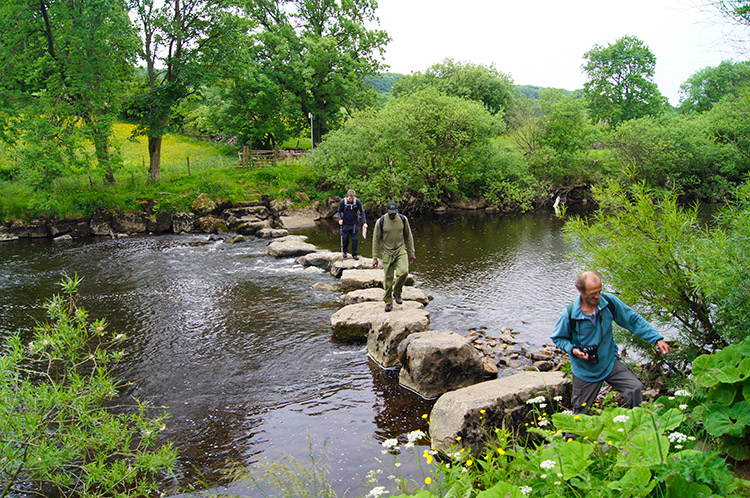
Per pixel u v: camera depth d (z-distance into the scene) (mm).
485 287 12578
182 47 26219
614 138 34469
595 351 4277
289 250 17312
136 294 12484
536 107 37438
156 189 26031
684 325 5594
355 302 10930
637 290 5688
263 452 5465
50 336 4164
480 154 31484
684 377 5336
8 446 3758
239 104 36156
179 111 27641
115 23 23281
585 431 3367
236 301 11695
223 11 26219
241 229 23766
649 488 2754
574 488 3178
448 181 31625
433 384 6672
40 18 23438
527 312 10430
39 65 22500
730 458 3650
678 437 3027
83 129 22891
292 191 28391
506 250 17703
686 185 33344
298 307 11102
